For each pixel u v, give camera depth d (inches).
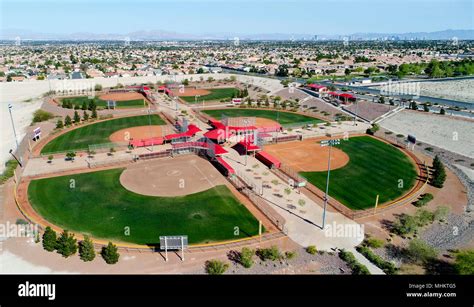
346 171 3016.7
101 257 1840.6
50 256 1846.7
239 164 3149.6
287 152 3496.6
